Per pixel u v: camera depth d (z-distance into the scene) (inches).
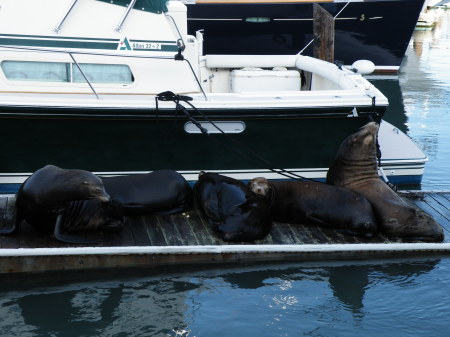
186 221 456.4
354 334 361.1
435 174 654.5
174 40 537.6
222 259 423.2
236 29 1015.0
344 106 529.3
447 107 914.1
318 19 727.1
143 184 453.4
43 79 518.9
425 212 468.8
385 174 601.6
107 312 377.1
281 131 537.6
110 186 445.7
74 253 402.3
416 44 1508.4
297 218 459.8
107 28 523.8
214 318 373.1
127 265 414.0
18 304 382.6
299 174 557.6
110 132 515.2
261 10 997.2
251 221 433.4
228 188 450.3
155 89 535.5
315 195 455.5
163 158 532.7
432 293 404.5
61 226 408.8
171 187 458.0
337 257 435.8
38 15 511.8
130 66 528.4
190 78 542.9
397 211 451.5
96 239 422.6
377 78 1100.5
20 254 396.2
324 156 552.4
